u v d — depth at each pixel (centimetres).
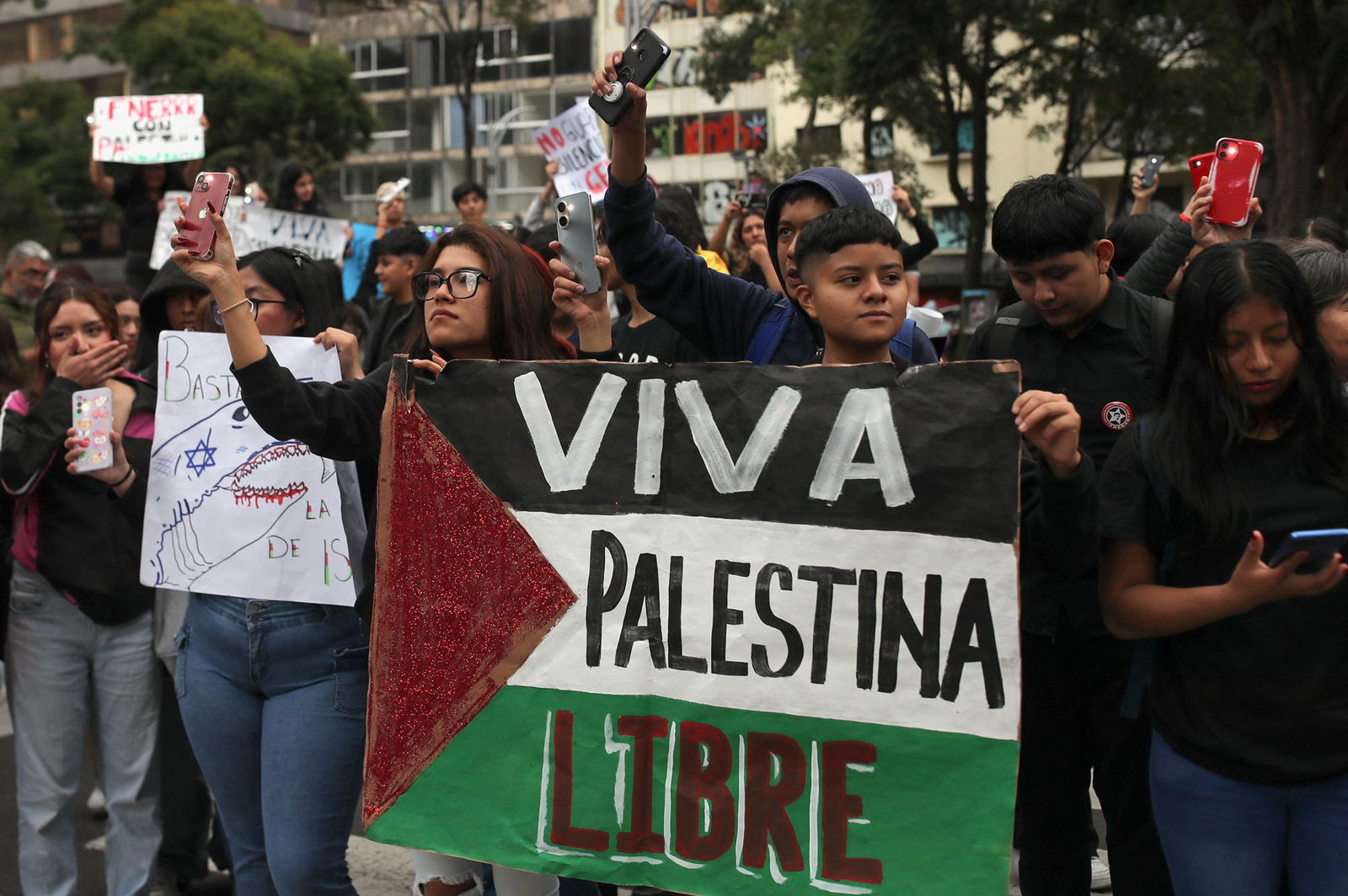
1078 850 315
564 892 318
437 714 267
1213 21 2123
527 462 263
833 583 239
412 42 5034
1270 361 227
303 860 297
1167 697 244
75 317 386
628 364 256
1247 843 234
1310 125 1085
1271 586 215
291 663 308
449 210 5044
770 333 334
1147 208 509
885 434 236
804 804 240
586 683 256
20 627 379
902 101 2383
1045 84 2333
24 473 360
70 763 383
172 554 323
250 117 4000
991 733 229
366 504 317
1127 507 245
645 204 334
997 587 229
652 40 323
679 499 251
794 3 2586
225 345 329
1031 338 314
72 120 5038
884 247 256
